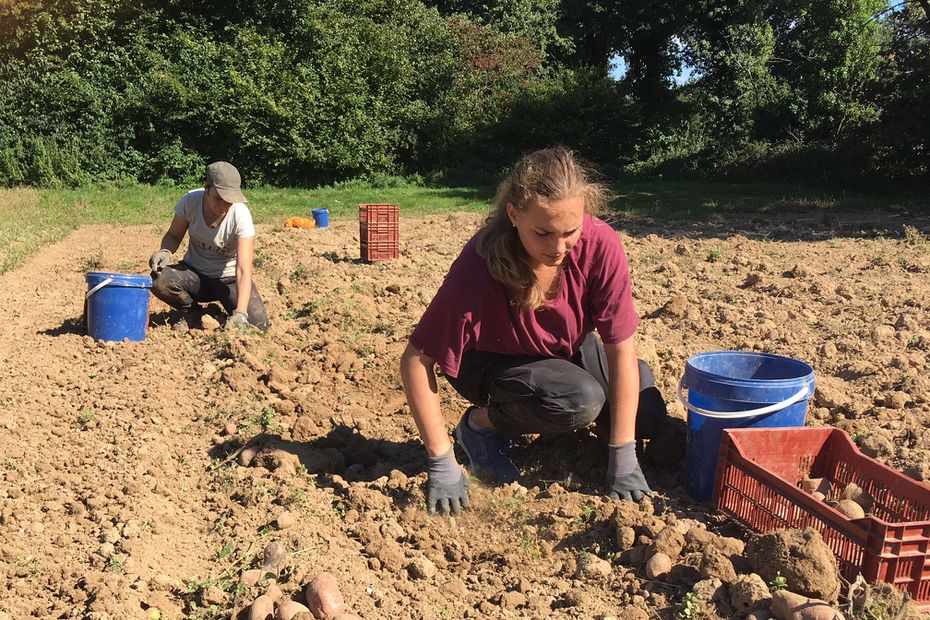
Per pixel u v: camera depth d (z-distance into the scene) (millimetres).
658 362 5074
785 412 3352
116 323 5676
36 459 3865
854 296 6828
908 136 20703
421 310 6797
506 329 3363
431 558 3131
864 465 3184
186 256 6262
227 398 4680
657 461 3744
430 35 25359
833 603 2602
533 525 3326
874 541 2613
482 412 3773
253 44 21125
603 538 3186
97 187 18984
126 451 3967
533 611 2814
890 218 13445
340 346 5465
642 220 13375
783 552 2674
